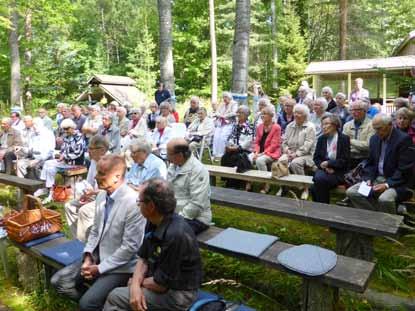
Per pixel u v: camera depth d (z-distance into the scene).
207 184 2.75
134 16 29.20
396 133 3.36
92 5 28.58
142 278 1.95
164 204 1.82
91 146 3.52
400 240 3.37
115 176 2.23
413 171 3.27
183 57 22.77
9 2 11.62
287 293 2.62
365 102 4.36
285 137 4.95
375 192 3.29
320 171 3.83
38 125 5.83
